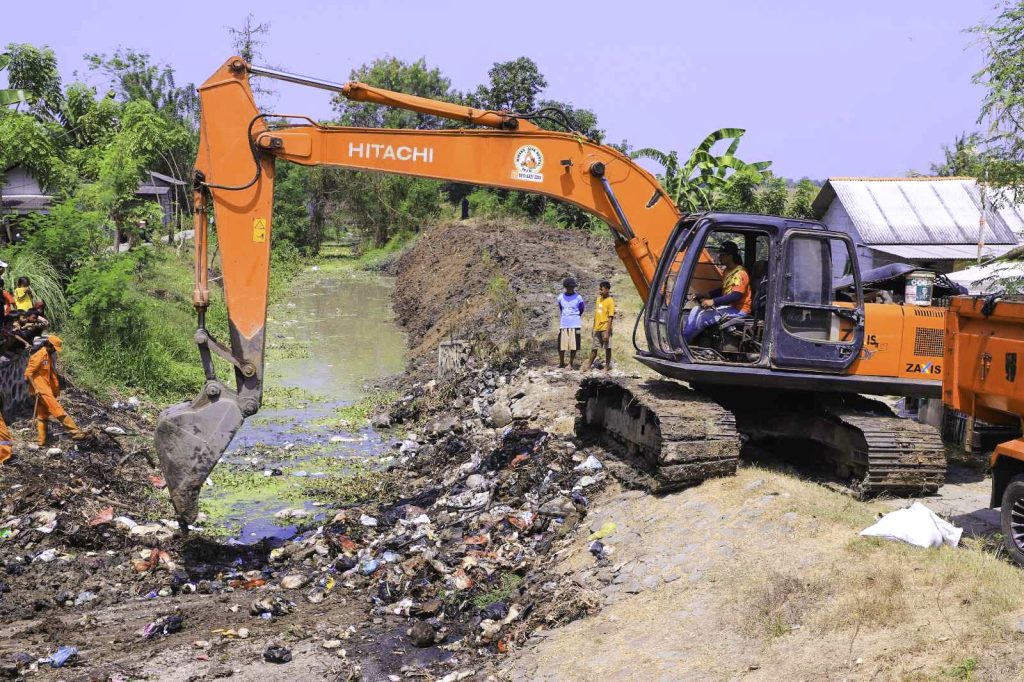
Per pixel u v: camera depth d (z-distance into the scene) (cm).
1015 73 1119
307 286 4303
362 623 867
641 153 2981
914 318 1000
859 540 751
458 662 776
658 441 971
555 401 1459
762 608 690
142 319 1917
